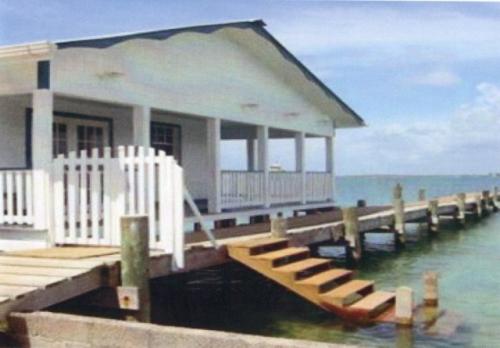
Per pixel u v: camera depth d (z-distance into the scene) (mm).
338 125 22516
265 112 17578
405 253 19422
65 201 9938
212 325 9977
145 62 12852
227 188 15523
